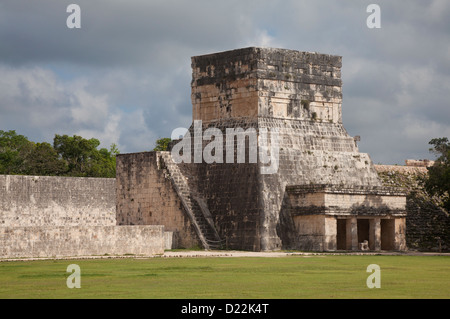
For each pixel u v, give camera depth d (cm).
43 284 3419
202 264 4675
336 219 6600
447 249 7169
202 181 7088
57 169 9962
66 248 5134
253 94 6931
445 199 7981
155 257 5359
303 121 7212
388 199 6931
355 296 3044
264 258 5412
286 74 7106
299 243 6675
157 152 6931
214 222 6881
